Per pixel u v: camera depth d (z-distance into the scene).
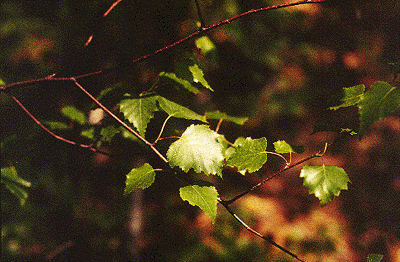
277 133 3.91
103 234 2.81
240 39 1.99
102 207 2.92
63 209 2.84
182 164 1.00
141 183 1.01
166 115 1.13
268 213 3.26
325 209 3.75
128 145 1.19
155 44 1.21
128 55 1.22
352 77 4.37
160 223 2.95
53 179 2.64
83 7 1.48
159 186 2.33
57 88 2.34
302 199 3.77
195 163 1.00
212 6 1.65
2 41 2.92
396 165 4.31
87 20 1.52
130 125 1.13
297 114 3.95
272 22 2.84
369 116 0.96
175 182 1.88
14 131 2.11
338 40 3.97
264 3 1.75
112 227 2.85
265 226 3.12
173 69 1.10
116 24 1.26
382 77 4.44
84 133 1.19
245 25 2.12
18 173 1.40
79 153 2.38
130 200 2.03
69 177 2.71
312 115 4.14
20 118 2.14
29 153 1.43
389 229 3.64
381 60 4.45
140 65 1.20
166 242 2.85
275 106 3.73
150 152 1.20
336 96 1.02
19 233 2.64
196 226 3.00
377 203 3.95
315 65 4.11
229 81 2.68
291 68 3.88
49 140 1.41
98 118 1.37
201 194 1.00
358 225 3.69
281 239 3.05
